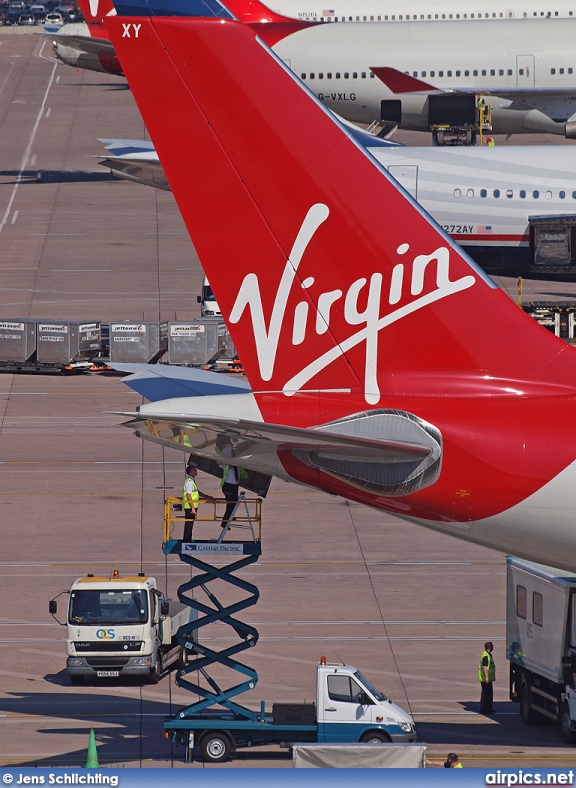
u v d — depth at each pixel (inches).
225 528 4800.7
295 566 6806.1
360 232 3550.7
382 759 4141.2
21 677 5482.3
